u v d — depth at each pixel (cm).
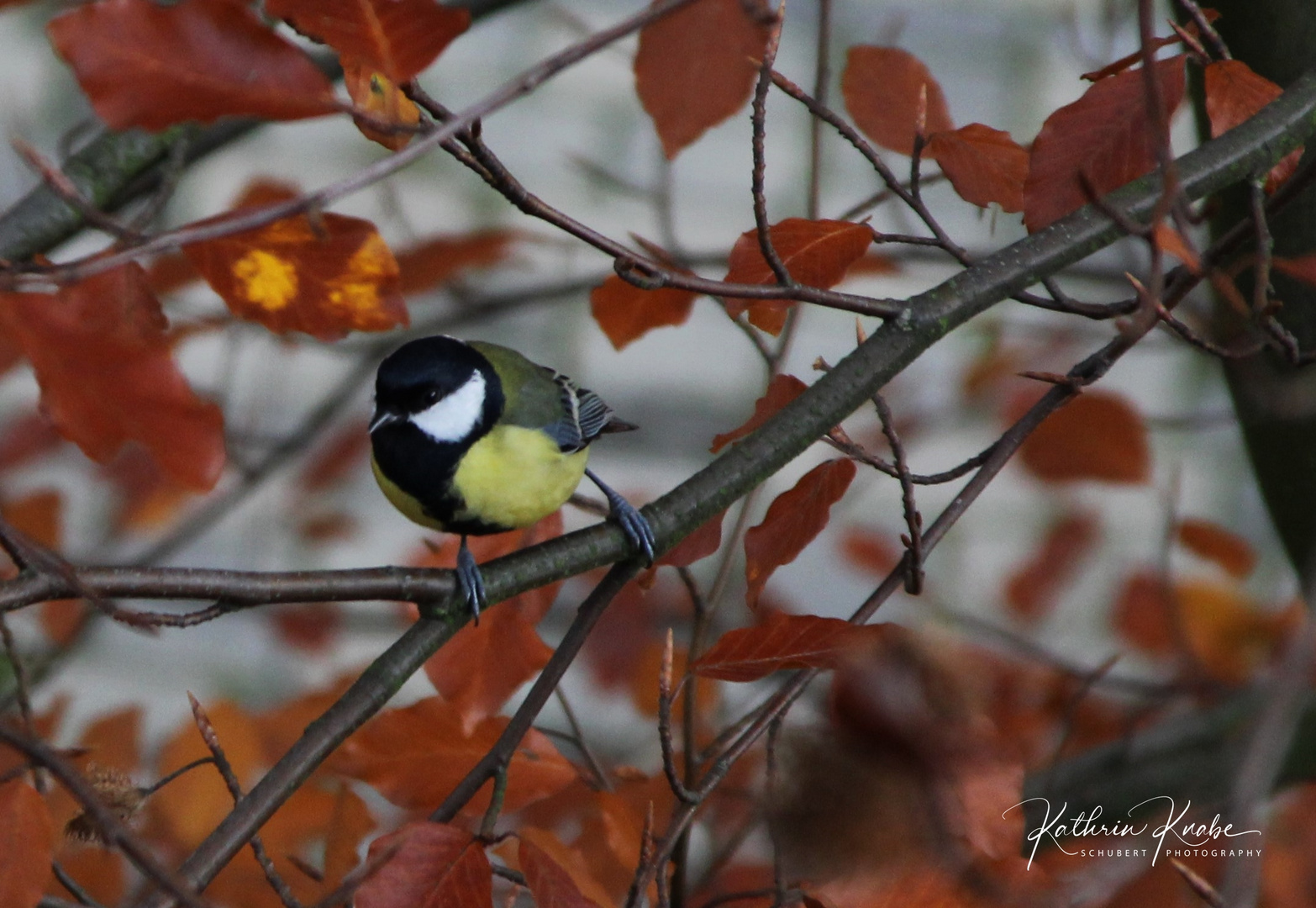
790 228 470
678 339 745
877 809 459
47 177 459
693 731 477
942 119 477
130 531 506
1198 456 708
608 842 470
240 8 458
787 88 471
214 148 495
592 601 471
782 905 461
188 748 481
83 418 458
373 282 466
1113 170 470
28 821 461
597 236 466
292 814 479
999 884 459
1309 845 479
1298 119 472
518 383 484
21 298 457
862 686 459
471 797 466
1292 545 486
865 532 506
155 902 463
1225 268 475
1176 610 489
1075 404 486
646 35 473
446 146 464
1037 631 502
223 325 489
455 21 461
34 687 493
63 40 457
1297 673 458
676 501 473
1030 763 488
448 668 473
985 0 726
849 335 712
